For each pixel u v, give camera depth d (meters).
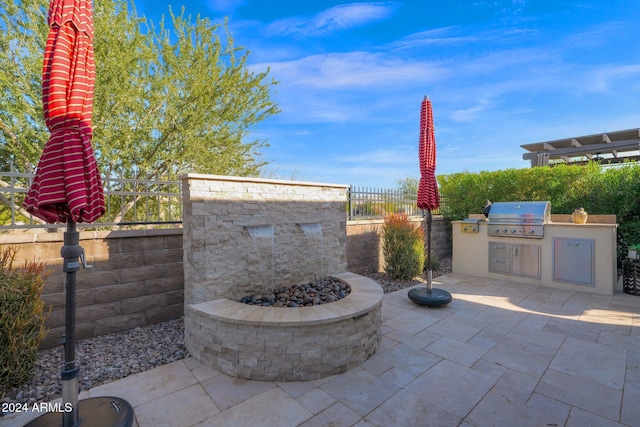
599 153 9.33
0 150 6.79
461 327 4.27
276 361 2.91
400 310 5.00
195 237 3.46
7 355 2.62
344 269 5.30
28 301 2.84
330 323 3.00
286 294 3.99
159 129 7.95
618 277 6.29
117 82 6.96
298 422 2.32
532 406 2.51
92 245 3.89
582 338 3.88
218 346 3.07
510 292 6.05
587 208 7.21
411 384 2.86
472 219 7.69
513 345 3.69
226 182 3.74
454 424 2.30
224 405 2.54
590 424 2.29
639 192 6.35
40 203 1.88
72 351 2.09
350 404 2.55
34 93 6.66
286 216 4.40
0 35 6.41
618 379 2.91
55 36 1.97
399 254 6.92
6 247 3.35
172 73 8.49
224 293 3.70
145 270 4.30
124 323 4.12
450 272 7.95
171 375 3.01
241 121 9.65
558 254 6.29
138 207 7.43
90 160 2.04
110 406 2.35
